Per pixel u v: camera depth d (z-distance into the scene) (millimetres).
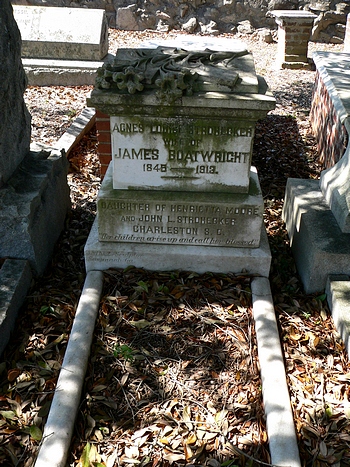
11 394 1568
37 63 4793
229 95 1730
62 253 2270
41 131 3641
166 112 1758
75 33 4879
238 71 1855
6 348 1755
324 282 1975
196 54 1981
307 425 1478
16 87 2105
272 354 1630
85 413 1495
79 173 3082
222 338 1760
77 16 4957
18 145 2146
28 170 2174
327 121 3268
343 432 1462
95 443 1417
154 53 2025
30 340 1776
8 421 1488
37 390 1584
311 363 1694
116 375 1625
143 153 1885
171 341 1750
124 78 1738
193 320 1827
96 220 2160
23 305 1927
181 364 1667
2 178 1978
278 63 5938
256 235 1962
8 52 2002
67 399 1475
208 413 1507
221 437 1434
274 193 2926
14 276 1898
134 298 1899
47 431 1385
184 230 1969
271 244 2369
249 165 1893
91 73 4797
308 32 5656
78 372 1564
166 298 1900
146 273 2000
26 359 1704
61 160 2424
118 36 7102
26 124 2254
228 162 1888
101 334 1760
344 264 1918
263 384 1547
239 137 1832
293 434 1387
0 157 1942
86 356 1634
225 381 1610
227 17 7375
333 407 1535
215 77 1757
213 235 1975
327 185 2229
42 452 1332
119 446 1414
